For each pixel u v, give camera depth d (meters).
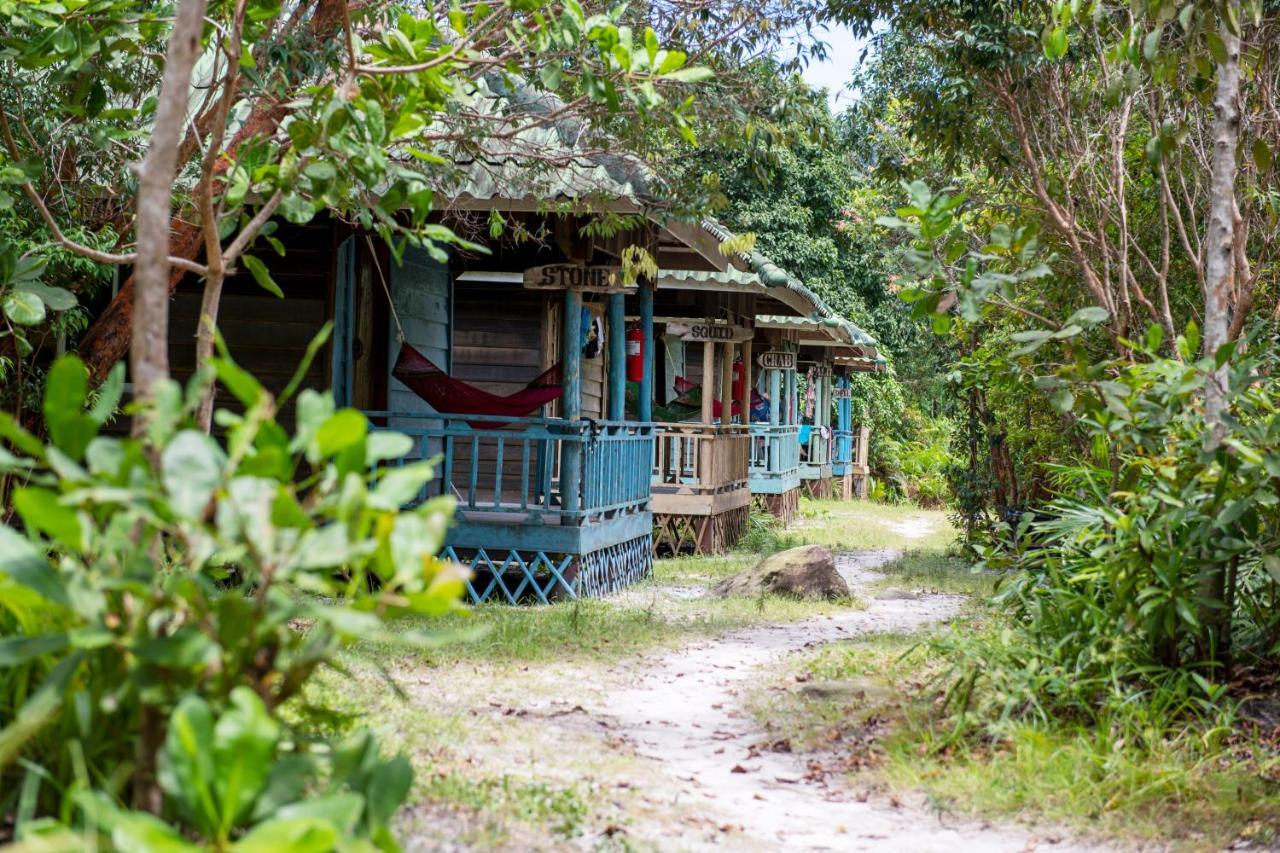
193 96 9.33
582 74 5.74
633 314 19.23
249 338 12.48
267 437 3.16
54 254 8.04
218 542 2.96
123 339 9.05
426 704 7.32
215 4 6.24
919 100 11.44
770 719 7.55
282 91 7.14
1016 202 12.58
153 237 3.41
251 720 2.76
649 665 9.34
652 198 10.42
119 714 3.45
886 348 37.91
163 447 2.96
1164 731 6.39
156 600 3.09
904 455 40.94
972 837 5.39
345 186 5.41
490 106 9.95
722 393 20.17
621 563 14.25
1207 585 7.01
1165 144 8.62
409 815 4.79
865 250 33.47
